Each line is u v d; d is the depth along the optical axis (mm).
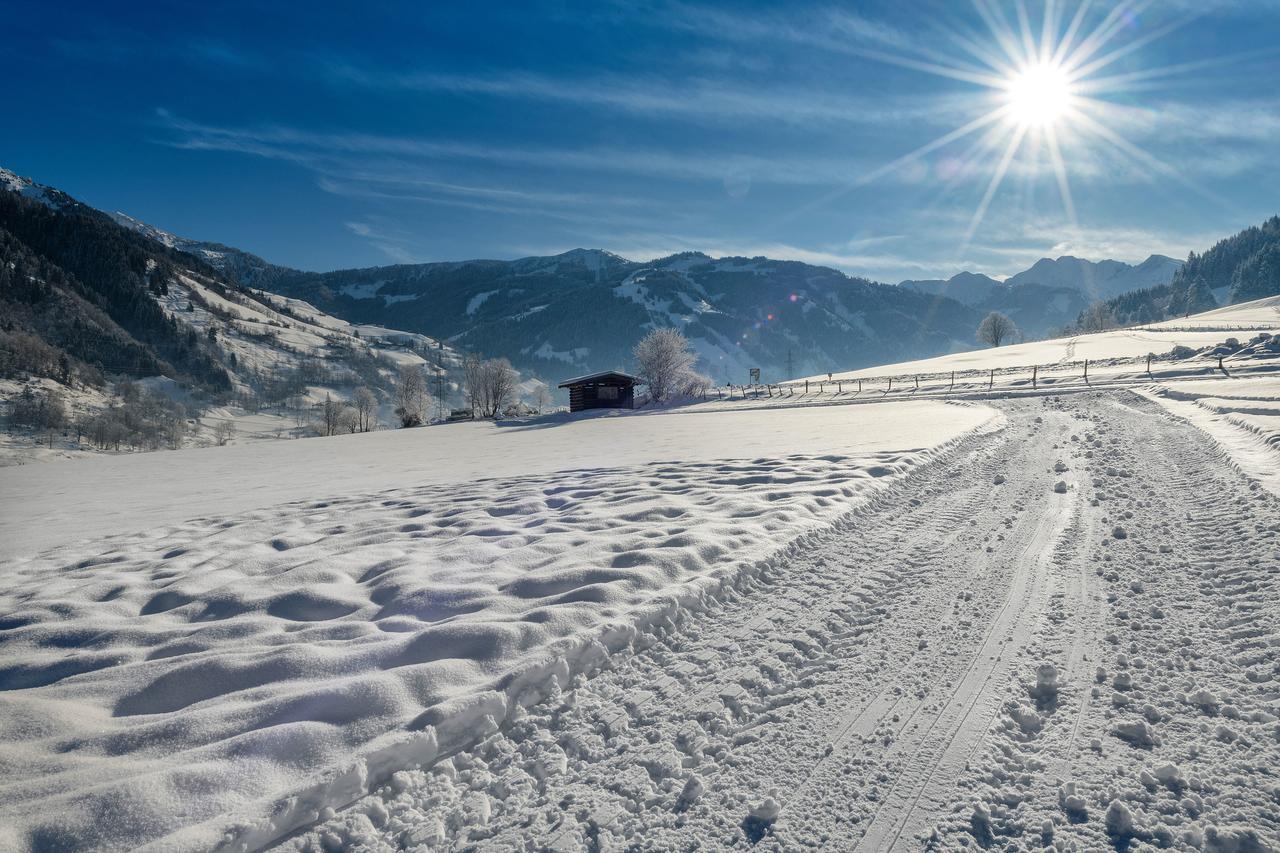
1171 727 3521
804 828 2945
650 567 6277
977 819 2939
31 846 2670
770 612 5496
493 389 73750
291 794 2992
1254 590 5086
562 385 58812
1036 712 3762
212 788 3057
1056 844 2754
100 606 6504
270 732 3461
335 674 4348
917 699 4008
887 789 3186
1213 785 3035
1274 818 2791
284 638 5145
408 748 3406
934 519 8430
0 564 10078
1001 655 4520
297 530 10508
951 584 5969
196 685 4254
